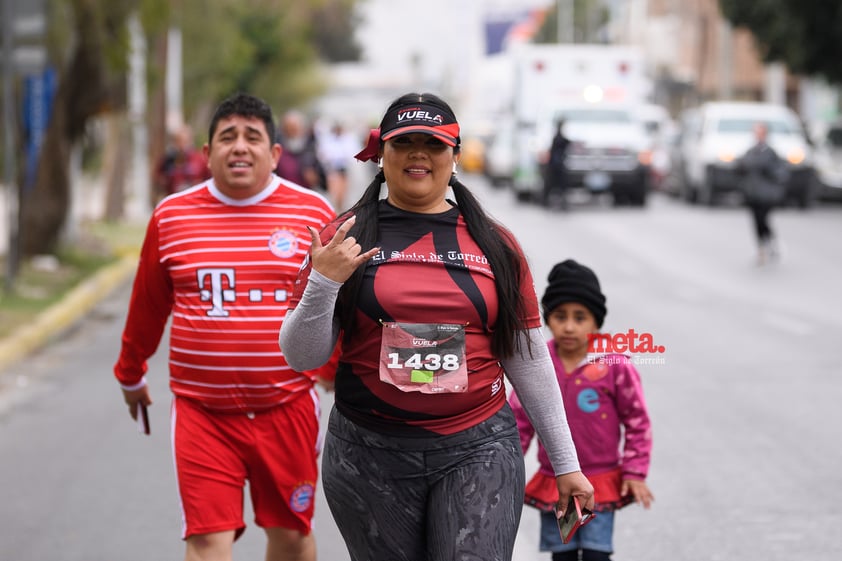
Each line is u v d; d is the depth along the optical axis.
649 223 66.62
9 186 37.75
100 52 44.66
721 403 24.28
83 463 20.58
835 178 76.62
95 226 62.53
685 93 155.12
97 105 45.44
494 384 10.07
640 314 36.09
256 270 12.23
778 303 38.69
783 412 23.50
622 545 16.05
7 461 20.81
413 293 9.74
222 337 12.09
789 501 17.86
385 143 9.93
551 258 50.06
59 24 44.00
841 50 81.94
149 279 12.54
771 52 86.81
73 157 51.69
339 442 10.08
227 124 12.32
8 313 34.28
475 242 9.97
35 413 24.55
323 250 9.44
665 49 172.00
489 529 9.70
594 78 81.62
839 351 30.12
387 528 10.03
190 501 12.00
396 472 9.90
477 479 9.82
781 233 60.31
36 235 45.66
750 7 85.44
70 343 33.09
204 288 12.20
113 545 16.39
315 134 44.81
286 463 12.30
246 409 12.11
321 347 9.63
